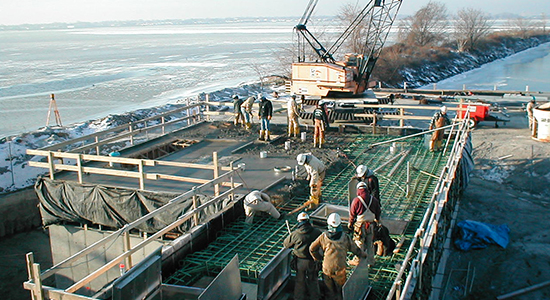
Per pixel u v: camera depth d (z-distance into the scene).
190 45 149.50
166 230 8.84
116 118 31.41
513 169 22.81
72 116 39.75
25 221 19.00
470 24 95.00
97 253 13.41
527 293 13.41
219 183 11.86
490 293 13.67
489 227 16.98
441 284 13.03
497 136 27.80
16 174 20.62
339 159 15.51
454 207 15.56
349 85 21.92
